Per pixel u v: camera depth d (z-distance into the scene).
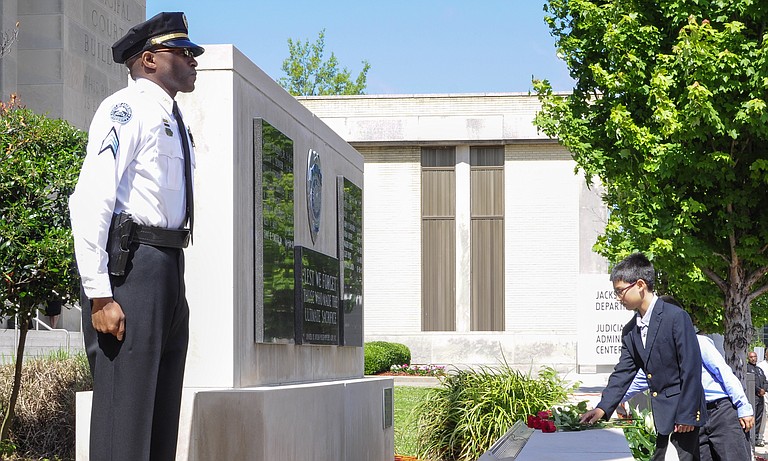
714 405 7.21
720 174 12.88
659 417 6.57
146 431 4.54
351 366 10.67
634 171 14.20
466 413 11.47
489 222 33.66
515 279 33.25
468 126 33.06
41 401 11.08
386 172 33.91
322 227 9.48
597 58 14.91
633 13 13.71
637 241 14.32
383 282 33.72
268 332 7.44
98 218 4.45
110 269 4.55
